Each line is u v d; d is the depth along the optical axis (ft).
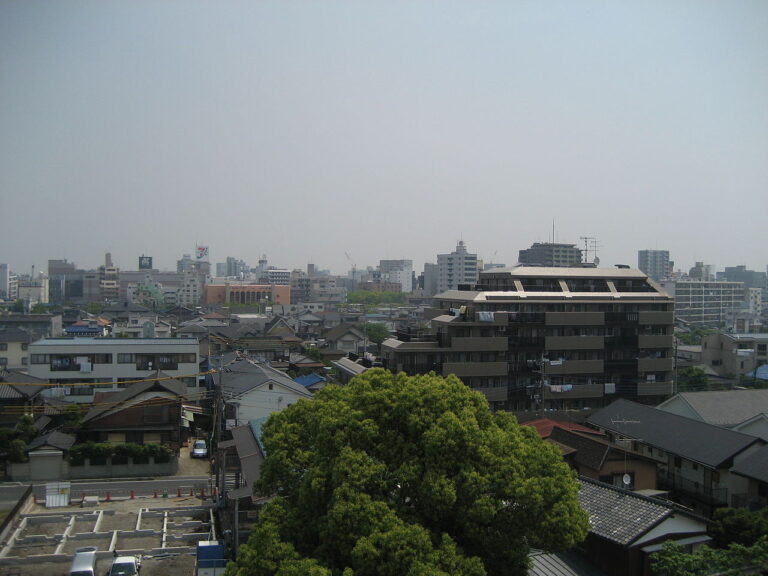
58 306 592.60
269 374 204.33
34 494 136.77
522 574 69.00
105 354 213.87
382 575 59.41
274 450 79.82
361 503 64.23
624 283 211.00
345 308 631.15
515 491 66.18
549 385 190.19
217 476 140.05
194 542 113.50
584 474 118.21
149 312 485.97
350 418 73.20
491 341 185.68
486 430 74.79
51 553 107.14
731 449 121.60
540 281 203.82
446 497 65.16
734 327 463.42
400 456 71.20
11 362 270.05
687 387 248.73
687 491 126.00
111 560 104.73
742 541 84.17
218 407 152.87
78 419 174.70
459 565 60.75
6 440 154.92
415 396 74.69
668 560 69.46
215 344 327.88
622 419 155.63
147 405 168.35
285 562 62.44
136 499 138.62
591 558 82.99
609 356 197.98
